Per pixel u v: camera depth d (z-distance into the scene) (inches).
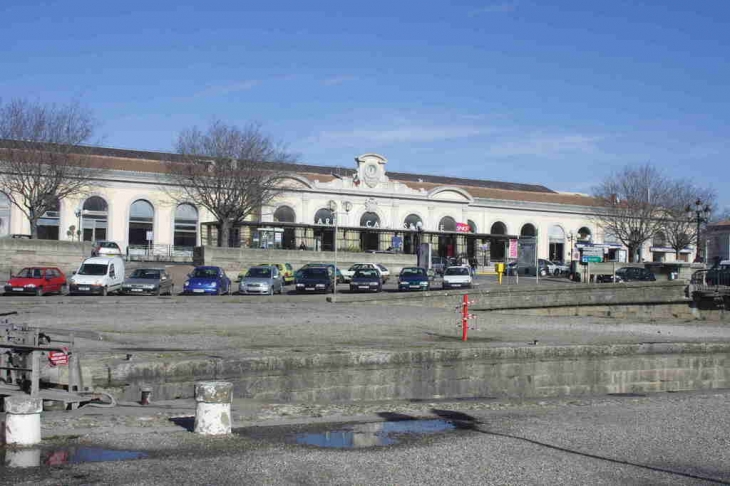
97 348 738.2
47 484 323.9
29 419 397.1
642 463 398.0
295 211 2861.7
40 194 2177.7
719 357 1025.5
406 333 1025.5
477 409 588.4
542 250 3427.7
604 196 3309.5
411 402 658.8
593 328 1283.2
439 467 371.6
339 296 1487.5
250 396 674.2
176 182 2576.3
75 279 1530.5
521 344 909.8
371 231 2704.2
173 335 880.9
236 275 2207.2
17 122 2193.7
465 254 2874.0
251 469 354.9
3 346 508.1
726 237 3715.6
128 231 2618.1
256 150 2518.5
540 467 378.6
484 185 3922.2
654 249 3221.0
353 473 354.9
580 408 602.9
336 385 733.9
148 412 516.1
